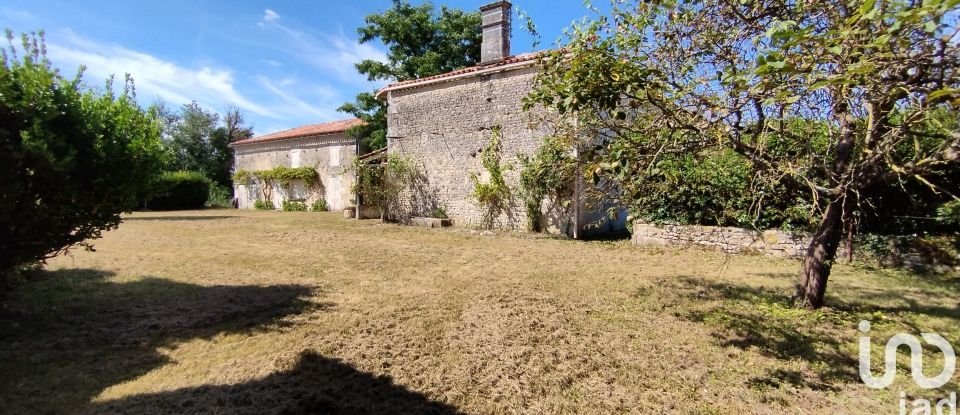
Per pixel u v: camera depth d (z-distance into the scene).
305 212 22.31
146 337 4.27
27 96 3.47
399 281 6.70
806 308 5.18
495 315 5.03
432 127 15.14
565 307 5.34
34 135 3.52
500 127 13.48
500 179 13.36
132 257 8.41
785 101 2.81
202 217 18.25
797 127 4.51
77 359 3.76
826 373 3.60
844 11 3.39
